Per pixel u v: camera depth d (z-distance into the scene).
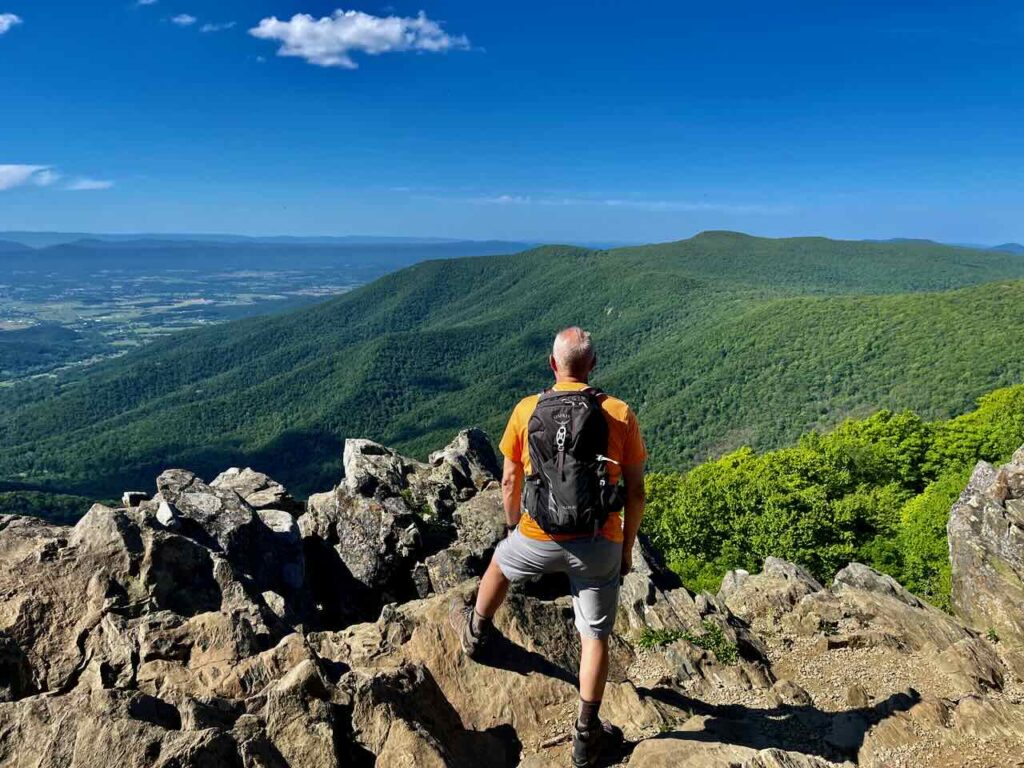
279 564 9.36
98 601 6.29
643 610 8.29
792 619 9.09
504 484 5.05
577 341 4.95
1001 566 10.69
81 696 4.61
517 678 5.95
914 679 7.17
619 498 4.57
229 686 5.36
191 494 9.45
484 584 5.39
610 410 4.67
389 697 4.98
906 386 164.00
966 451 46.28
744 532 38.59
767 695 6.51
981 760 5.24
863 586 11.53
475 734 5.29
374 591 10.15
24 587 6.36
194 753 4.07
